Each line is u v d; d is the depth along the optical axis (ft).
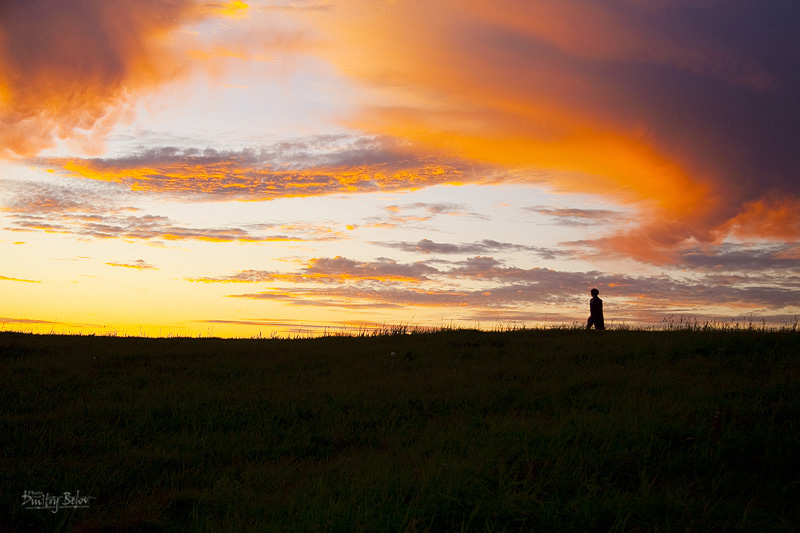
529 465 20.58
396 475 20.15
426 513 17.10
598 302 64.08
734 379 33.14
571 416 26.96
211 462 24.41
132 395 34.35
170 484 21.91
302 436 27.99
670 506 17.30
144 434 27.89
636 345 46.78
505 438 24.27
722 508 17.43
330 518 16.52
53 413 30.30
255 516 18.21
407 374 40.29
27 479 21.49
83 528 17.84
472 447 23.47
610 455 21.75
